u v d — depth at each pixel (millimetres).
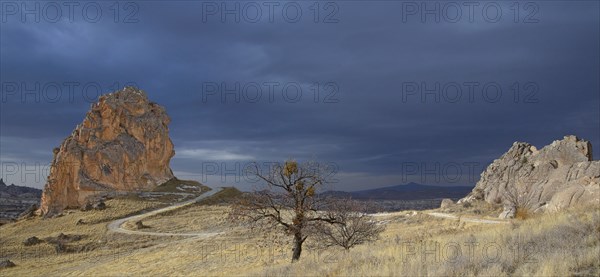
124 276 43750
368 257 17219
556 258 11992
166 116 159625
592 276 10656
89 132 138750
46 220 107500
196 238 73688
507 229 19328
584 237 14211
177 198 126125
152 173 146500
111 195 127438
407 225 61031
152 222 95750
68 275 52031
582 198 49719
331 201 28781
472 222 53594
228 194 128000
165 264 46656
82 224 98125
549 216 20531
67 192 130125
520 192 77750
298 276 16672
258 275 19688
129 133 145250
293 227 27984
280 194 28219
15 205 197625
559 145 82188
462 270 12508
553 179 71562
